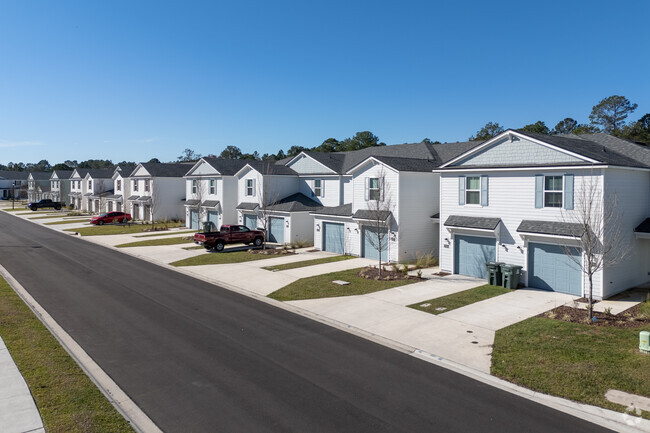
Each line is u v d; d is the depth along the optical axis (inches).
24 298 668.1
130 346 475.2
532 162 754.2
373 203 1041.5
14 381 363.9
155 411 335.3
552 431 314.7
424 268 944.9
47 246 1269.7
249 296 724.7
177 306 647.1
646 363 426.0
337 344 495.5
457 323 563.2
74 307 626.2
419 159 1117.7
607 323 553.0
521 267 764.0
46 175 3663.9
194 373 406.9
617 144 873.5
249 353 461.7
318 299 692.1
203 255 1129.4
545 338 502.9
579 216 686.5
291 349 476.4
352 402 354.6
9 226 1822.1
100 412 320.8
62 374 384.2
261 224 1417.3
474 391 378.3
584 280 689.6
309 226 1325.0
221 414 332.2
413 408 346.0
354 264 987.3
